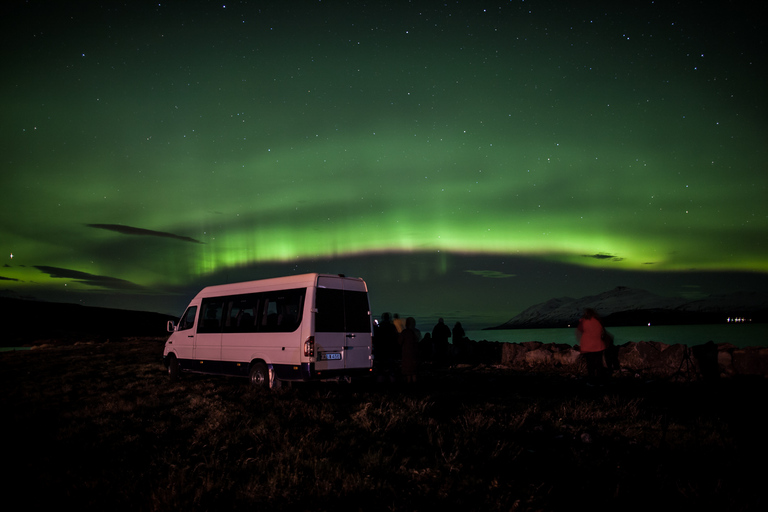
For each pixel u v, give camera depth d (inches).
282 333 386.6
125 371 598.9
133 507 154.6
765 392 319.0
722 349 439.8
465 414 267.0
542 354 567.8
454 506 145.4
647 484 160.6
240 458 195.3
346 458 197.8
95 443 232.8
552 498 150.9
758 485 157.8
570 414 268.2
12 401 386.3
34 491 169.5
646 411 275.3
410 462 190.2
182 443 232.1
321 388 411.2
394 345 614.9
